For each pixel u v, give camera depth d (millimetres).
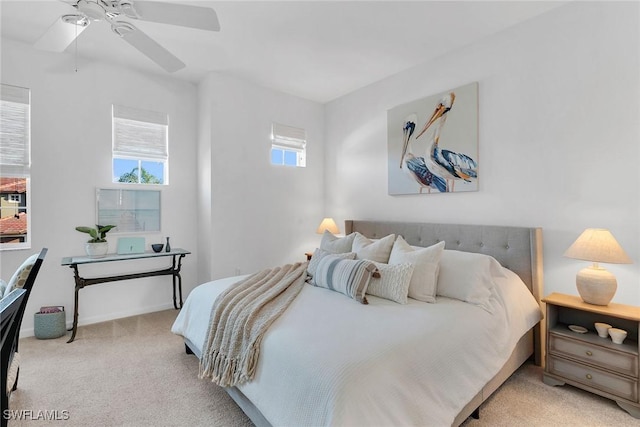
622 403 1893
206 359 1971
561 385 2172
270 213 4215
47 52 3137
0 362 1507
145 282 3725
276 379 1483
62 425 1773
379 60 3361
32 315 3061
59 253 3201
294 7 2473
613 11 2232
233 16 2584
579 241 2117
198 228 4043
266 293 2184
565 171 2457
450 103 3139
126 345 2818
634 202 2158
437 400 1465
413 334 1617
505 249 2682
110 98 3473
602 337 2064
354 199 4246
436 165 3262
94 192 3385
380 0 2389
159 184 3824
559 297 2289
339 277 2330
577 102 2395
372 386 1273
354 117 4234
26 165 3033
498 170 2830
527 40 2652
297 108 4461
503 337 1979
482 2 2418
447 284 2305
